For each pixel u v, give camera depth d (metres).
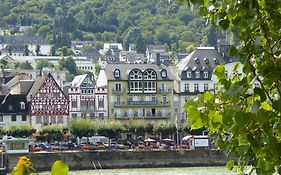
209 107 11.83
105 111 192.25
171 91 192.12
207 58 196.75
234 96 11.48
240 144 11.59
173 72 198.62
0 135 169.38
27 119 186.62
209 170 135.12
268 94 11.30
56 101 188.88
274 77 11.30
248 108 11.55
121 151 146.38
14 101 186.75
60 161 8.94
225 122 11.39
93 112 192.00
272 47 11.61
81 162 143.75
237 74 11.90
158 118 191.75
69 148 153.25
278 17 11.48
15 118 185.75
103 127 169.75
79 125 169.12
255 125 11.23
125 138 176.62
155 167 146.62
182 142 167.25
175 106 192.62
